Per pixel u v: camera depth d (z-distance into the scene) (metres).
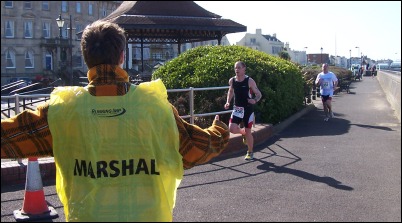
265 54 15.17
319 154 9.65
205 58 13.20
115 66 2.29
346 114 17.20
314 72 26.97
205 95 12.48
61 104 2.24
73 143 2.22
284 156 9.41
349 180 7.57
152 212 2.16
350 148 10.33
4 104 21.83
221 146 2.48
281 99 13.82
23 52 53.50
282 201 6.46
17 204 6.15
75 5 52.75
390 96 22.19
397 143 10.92
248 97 8.83
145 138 2.22
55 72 48.41
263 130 11.26
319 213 5.97
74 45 47.72
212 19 24.06
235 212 5.99
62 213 5.88
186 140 2.37
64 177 2.25
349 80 39.38
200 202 6.39
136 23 22.14
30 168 5.73
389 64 53.41
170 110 2.33
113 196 2.16
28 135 2.23
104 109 2.22
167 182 2.28
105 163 2.19
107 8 54.25
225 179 7.58
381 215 5.88
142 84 2.36
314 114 17.00
